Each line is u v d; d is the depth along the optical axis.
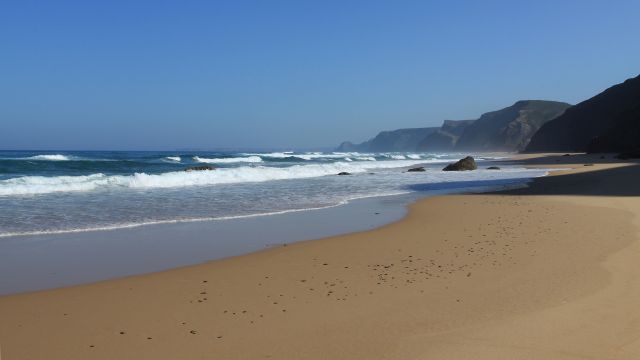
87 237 11.30
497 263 8.36
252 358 4.82
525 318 5.63
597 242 9.70
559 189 21.69
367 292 6.95
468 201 17.88
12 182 21.08
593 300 6.14
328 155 91.25
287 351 4.97
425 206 16.77
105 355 4.92
